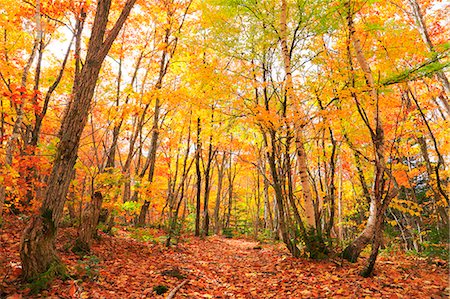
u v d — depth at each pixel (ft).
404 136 31.04
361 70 24.39
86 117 16.14
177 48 33.14
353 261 23.17
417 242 33.86
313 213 25.40
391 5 32.68
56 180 15.21
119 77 34.40
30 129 29.55
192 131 47.75
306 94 26.48
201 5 27.78
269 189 60.95
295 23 26.14
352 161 35.47
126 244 28.37
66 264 17.63
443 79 27.25
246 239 66.44
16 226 25.29
